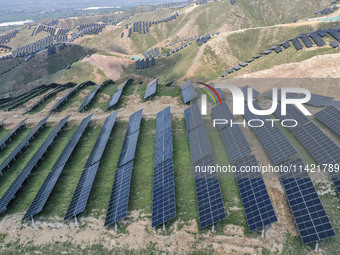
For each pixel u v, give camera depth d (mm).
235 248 28297
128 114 67938
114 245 31406
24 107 84812
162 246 30219
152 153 48781
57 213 37719
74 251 31562
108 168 46656
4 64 194750
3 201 40688
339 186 31078
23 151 58594
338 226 27922
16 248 33094
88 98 81312
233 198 34219
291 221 29484
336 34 109812
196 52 161875
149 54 191000
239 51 155250
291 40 123312
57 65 184750
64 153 52531
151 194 38281
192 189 37469
